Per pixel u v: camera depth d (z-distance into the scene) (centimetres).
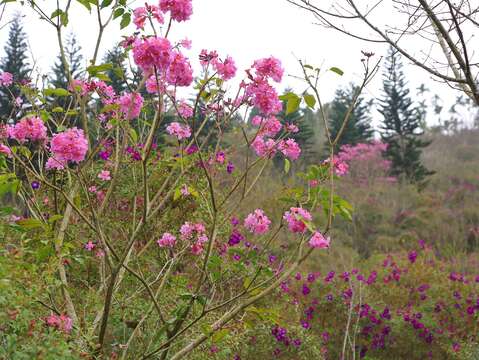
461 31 241
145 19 242
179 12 212
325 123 242
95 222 236
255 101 239
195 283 438
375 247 1658
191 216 448
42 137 235
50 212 384
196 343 246
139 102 256
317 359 529
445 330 690
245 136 254
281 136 272
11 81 301
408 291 809
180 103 289
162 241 319
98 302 325
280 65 237
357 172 2542
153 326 336
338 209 244
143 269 411
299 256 232
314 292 749
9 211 263
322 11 261
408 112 2759
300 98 240
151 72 216
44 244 249
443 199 2233
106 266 413
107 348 325
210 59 249
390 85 2617
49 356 195
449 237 1731
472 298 765
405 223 1897
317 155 2664
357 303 684
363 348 664
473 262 1334
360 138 3162
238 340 395
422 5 245
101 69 240
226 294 377
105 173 388
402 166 2630
